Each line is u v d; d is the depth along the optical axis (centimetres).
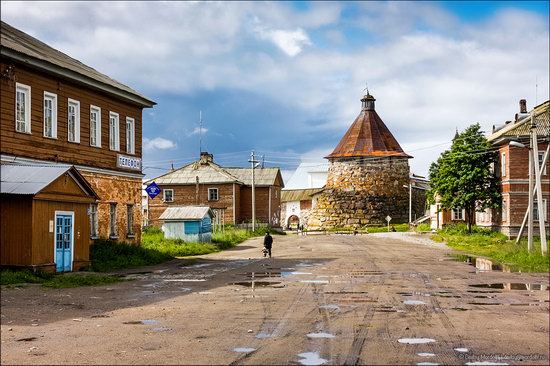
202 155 7488
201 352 1043
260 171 7738
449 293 1875
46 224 2369
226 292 1898
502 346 1096
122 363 970
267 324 1314
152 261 3147
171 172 7394
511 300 1722
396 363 966
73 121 2967
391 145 8881
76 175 2539
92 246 2981
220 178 7175
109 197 3234
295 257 3584
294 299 1723
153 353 1038
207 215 4697
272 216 7669
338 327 1277
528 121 5162
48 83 2764
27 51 2600
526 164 5031
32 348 1083
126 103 3434
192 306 1590
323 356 1012
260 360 984
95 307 1580
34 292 1903
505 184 5153
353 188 8612
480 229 5578
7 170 2417
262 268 2827
